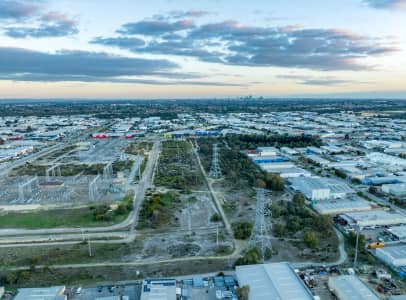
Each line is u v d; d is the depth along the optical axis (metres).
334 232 87.62
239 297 57.34
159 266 70.69
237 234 83.94
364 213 95.62
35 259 72.31
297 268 69.06
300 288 58.75
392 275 66.38
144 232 88.69
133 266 70.81
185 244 81.06
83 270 69.31
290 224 89.12
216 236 85.44
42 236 86.75
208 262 72.06
